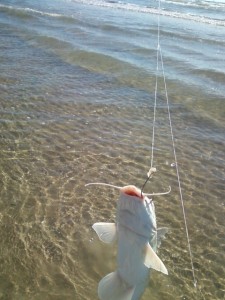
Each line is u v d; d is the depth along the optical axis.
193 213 1.53
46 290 1.16
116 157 1.89
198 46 4.24
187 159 1.93
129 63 3.38
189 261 1.29
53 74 3.03
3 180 1.64
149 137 2.13
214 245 1.37
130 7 7.48
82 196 1.58
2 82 2.75
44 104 2.44
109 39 4.26
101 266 1.25
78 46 3.85
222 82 3.05
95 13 6.23
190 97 2.72
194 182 1.74
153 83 2.96
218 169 1.85
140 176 1.76
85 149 1.94
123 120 2.31
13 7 5.86
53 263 1.25
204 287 1.19
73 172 1.74
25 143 1.95
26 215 1.45
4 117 2.20
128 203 0.63
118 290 0.65
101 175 1.74
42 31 4.43
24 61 3.30
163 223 1.47
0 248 1.30
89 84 2.87
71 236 1.37
